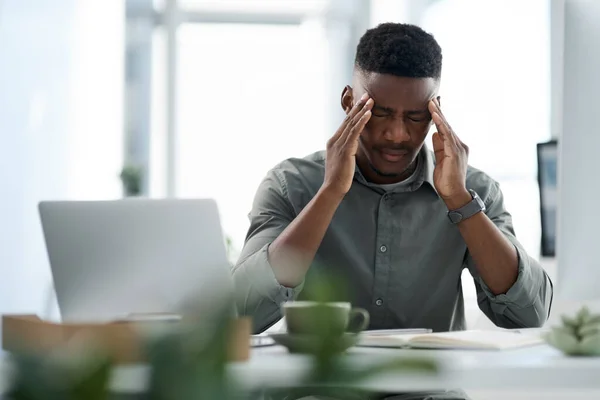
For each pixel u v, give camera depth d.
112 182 6.14
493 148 5.46
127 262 1.49
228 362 0.52
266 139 6.93
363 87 1.93
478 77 5.61
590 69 1.43
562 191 1.47
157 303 1.50
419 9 6.38
